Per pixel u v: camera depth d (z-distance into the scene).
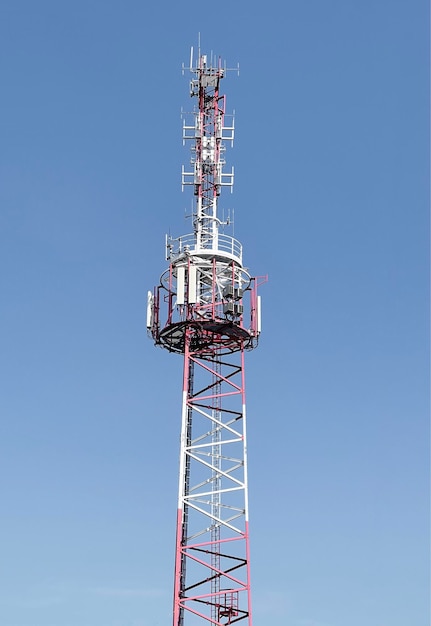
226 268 97.25
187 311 94.88
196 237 99.31
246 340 97.69
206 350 97.69
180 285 95.56
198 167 103.25
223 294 96.75
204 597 87.19
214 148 104.38
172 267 97.94
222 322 94.25
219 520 89.75
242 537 89.44
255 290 98.38
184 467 91.25
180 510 89.06
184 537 89.31
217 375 95.75
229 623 87.06
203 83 107.62
